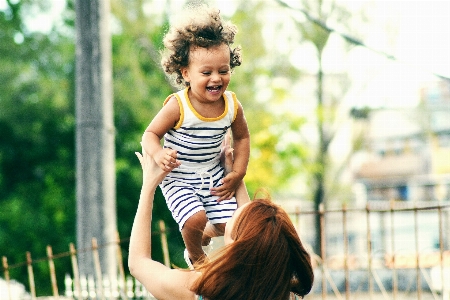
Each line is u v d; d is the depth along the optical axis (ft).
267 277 7.96
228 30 10.38
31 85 56.70
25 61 57.47
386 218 56.85
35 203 56.54
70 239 54.95
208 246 11.81
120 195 51.42
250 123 57.00
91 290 19.94
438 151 96.27
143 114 52.75
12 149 57.41
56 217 55.57
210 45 10.06
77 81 21.12
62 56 58.03
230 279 7.95
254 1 58.13
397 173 97.09
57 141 57.62
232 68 10.94
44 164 57.41
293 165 60.03
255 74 58.18
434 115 86.99
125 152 52.34
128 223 51.37
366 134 71.51
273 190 61.77
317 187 63.67
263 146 56.75
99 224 20.76
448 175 91.97
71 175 56.85
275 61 60.70
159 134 10.27
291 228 8.30
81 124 20.93
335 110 62.28
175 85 12.08
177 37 10.23
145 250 9.00
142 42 43.98
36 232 55.11
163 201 47.88
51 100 56.59
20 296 26.78
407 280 32.76
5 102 56.39
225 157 11.08
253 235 8.09
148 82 53.11
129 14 47.37
